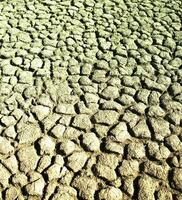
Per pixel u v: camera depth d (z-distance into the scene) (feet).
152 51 15.75
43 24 17.56
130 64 14.83
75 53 15.44
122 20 18.28
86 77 13.98
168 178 10.01
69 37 16.57
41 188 9.73
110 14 18.81
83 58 15.11
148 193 9.62
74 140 11.17
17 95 12.91
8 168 10.24
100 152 10.79
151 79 13.94
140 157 10.61
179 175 10.06
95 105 12.56
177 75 14.17
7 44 15.80
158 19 18.56
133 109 12.39
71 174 10.12
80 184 9.84
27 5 19.33
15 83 13.50
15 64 14.53
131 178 10.02
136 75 14.16
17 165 10.34
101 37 16.72
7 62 14.64
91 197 9.53
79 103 12.63
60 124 11.73
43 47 15.75
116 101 12.77
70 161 10.48
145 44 16.26
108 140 11.17
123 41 16.46
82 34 16.88
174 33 17.26
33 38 16.40
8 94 12.94
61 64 14.67
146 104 12.65
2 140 11.10
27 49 15.55
